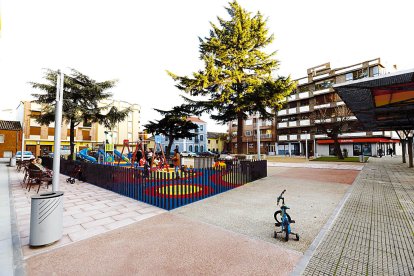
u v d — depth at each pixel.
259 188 9.13
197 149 56.00
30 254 3.55
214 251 3.58
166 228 4.62
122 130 42.56
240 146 15.83
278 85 13.43
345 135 35.44
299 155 42.75
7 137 31.47
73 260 3.35
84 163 11.70
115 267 3.14
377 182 10.16
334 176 12.66
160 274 2.96
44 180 8.98
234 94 15.09
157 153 17.42
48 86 15.80
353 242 3.86
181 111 28.91
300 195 7.72
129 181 7.75
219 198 7.36
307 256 3.38
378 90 8.21
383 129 20.31
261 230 4.48
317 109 38.09
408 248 3.61
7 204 6.74
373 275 2.86
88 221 5.10
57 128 4.88
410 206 6.11
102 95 18.12
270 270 3.01
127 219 5.23
